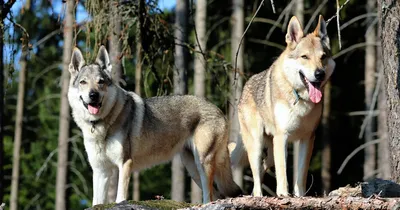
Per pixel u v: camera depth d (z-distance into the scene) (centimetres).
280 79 955
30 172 2731
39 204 2741
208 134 1049
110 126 959
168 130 1027
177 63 1608
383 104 1852
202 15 1830
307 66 927
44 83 2706
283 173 940
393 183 804
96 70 959
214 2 2284
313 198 743
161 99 1038
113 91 962
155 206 802
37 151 2742
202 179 1047
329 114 2127
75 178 2738
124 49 1302
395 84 936
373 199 725
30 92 2803
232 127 1794
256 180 1024
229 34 2289
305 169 972
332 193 871
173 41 1383
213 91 2203
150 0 1329
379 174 1916
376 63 2091
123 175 962
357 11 2220
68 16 1662
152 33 1350
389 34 938
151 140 1008
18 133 2142
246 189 2170
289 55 952
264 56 2345
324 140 2127
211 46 2328
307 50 938
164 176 2764
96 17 1275
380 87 1877
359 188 863
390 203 714
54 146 2728
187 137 1054
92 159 969
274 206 734
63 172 2002
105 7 1282
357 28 2253
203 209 742
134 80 2042
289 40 964
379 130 1862
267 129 1014
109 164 980
